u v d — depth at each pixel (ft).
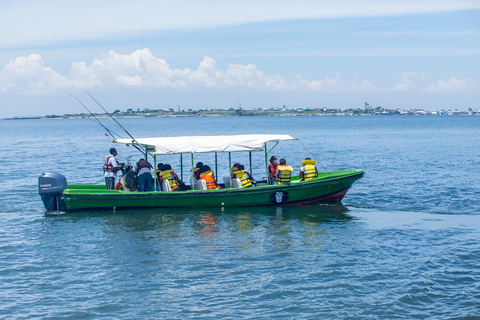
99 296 36.70
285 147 190.49
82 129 472.03
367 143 209.67
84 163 130.52
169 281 39.34
